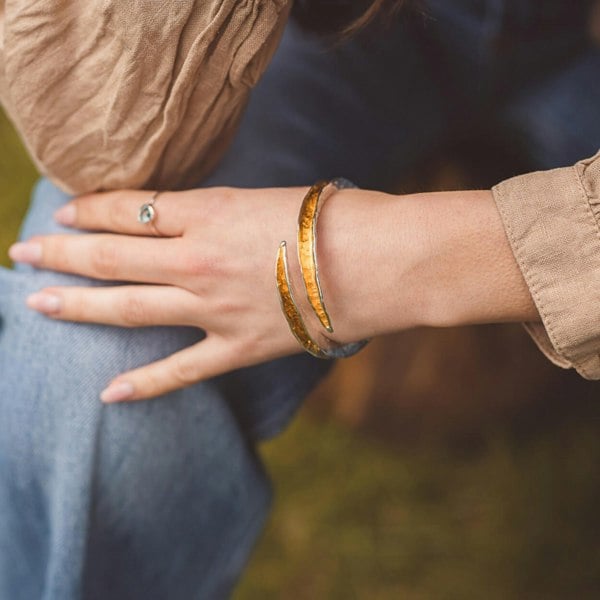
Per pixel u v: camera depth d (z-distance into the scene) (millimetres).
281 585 853
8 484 625
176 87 533
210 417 618
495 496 883
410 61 672
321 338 574
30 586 664
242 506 665
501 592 842
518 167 763
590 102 676
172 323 585
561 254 530
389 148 687
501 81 695
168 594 666
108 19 521
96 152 570
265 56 548
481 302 551
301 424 920
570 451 896
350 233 557
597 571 842
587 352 542
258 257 565
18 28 529
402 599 845
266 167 629
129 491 610
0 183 1021
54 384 587
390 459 907
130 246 581
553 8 662
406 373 871
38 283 602
